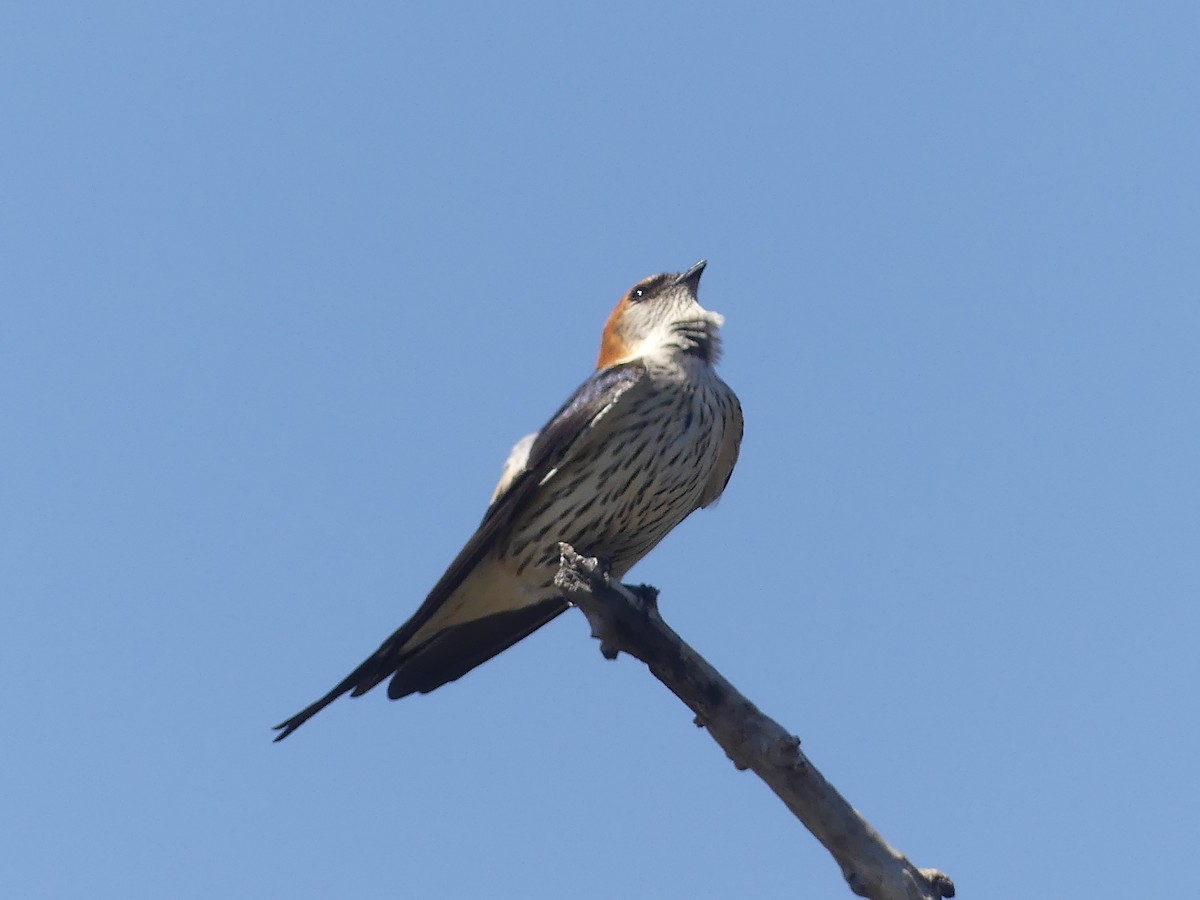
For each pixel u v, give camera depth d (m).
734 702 9.64
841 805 9.13
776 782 9.27
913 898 8.83
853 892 8.98
